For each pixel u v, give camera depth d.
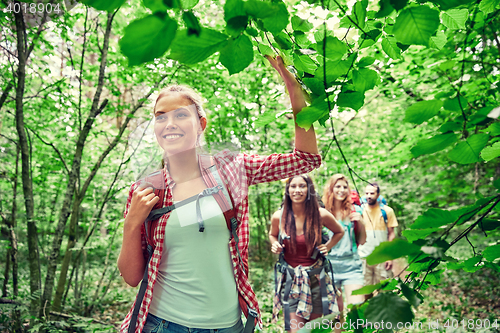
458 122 0.69
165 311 1.29
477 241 2.40
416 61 3.84
